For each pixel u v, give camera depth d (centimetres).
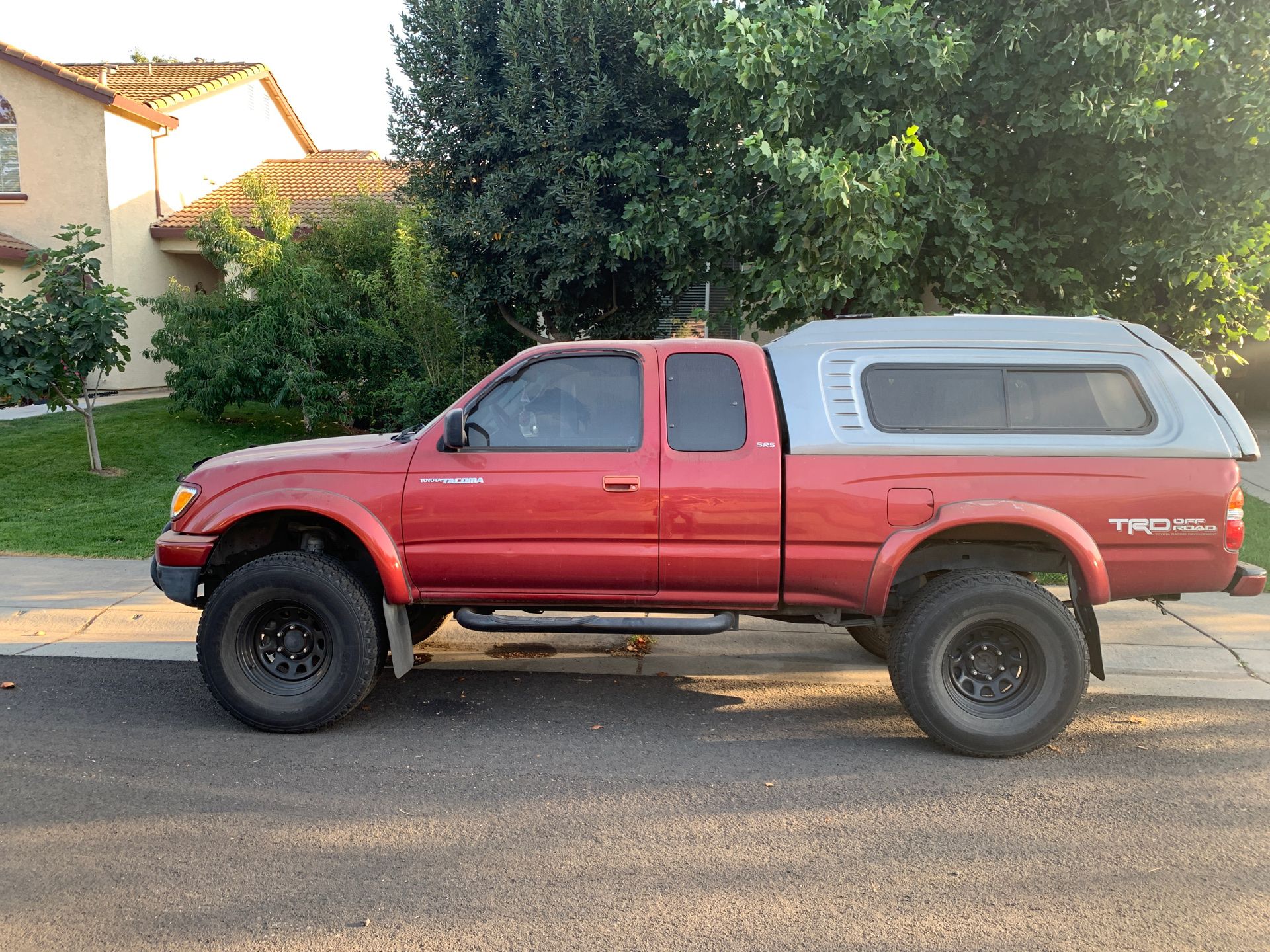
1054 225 809
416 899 344
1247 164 709
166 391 1948
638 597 516
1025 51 719
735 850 385
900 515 491
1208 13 712
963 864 375
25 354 1105
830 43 702
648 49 784
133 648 666
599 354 520
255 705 512
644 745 506
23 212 1795
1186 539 489
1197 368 504
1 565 859
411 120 939
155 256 1944
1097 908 341
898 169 664
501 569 512
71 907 336
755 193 815
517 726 534
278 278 1380
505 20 880
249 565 514
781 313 834
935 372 505
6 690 582
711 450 502
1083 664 479
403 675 548
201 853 378
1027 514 480
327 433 1457
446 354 1314
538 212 916
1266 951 315
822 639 697
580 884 357
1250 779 461
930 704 484
